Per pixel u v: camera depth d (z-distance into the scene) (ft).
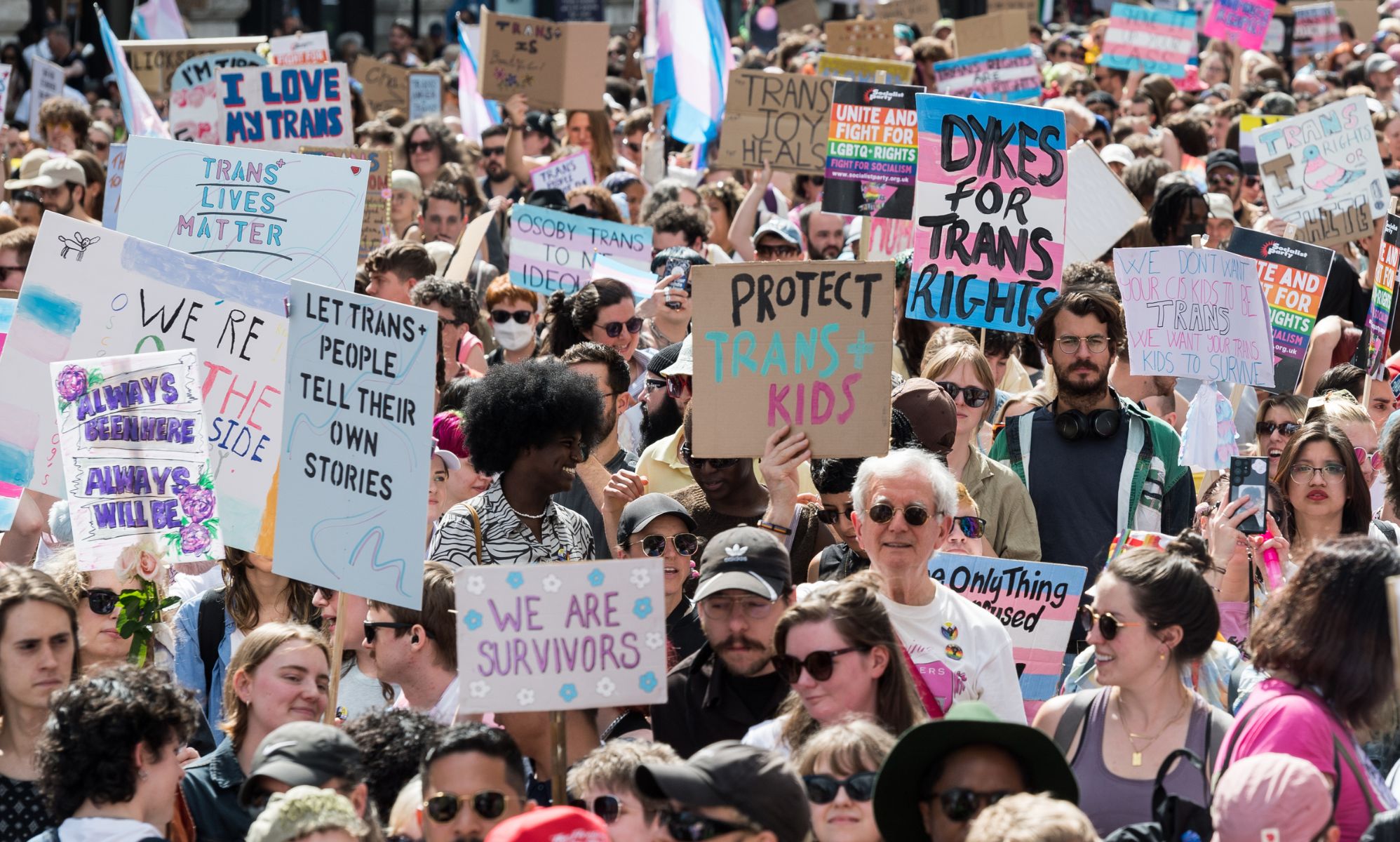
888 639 25.73
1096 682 29.27
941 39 123.44
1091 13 195.72
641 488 36.40
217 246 39.11
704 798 20.06
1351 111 59.88
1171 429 38.68
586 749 28.55
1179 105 102.17
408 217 73.36
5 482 33.09
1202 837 21.91
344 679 33.91
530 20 87.35
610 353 41.29
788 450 31.81
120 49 77.97
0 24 155.53
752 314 32.07
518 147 87.15
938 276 43.32
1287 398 40.68
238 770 27.78
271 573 33.99
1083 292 38.32
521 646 24.84
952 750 21.17
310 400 31.27
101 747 23.66
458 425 40.32
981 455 38.19
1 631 26.94
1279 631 23.49
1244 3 113.60
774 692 28.73
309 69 67.72
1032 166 43.09
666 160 92.12
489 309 57.06
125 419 30.19
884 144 55.36
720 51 88.28
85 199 69.26
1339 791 22.52
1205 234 56.24
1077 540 37.93
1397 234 47.75
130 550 29.86
